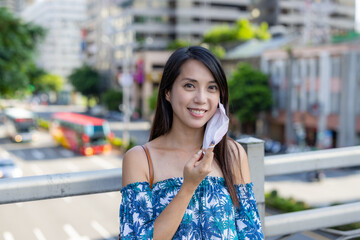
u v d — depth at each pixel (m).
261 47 39.47
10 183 1.43
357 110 27.06
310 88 29.62
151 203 1.32
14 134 35.47
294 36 38.22
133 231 1.27
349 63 26.62
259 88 31.95
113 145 33.00
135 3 59.75
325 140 27.30
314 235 2.11
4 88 21.48
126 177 1.36
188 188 1.23
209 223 1.36
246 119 32.56
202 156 1.25
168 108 1.48
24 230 11.63
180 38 60.81
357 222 2.19
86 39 78.44
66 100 102.81
